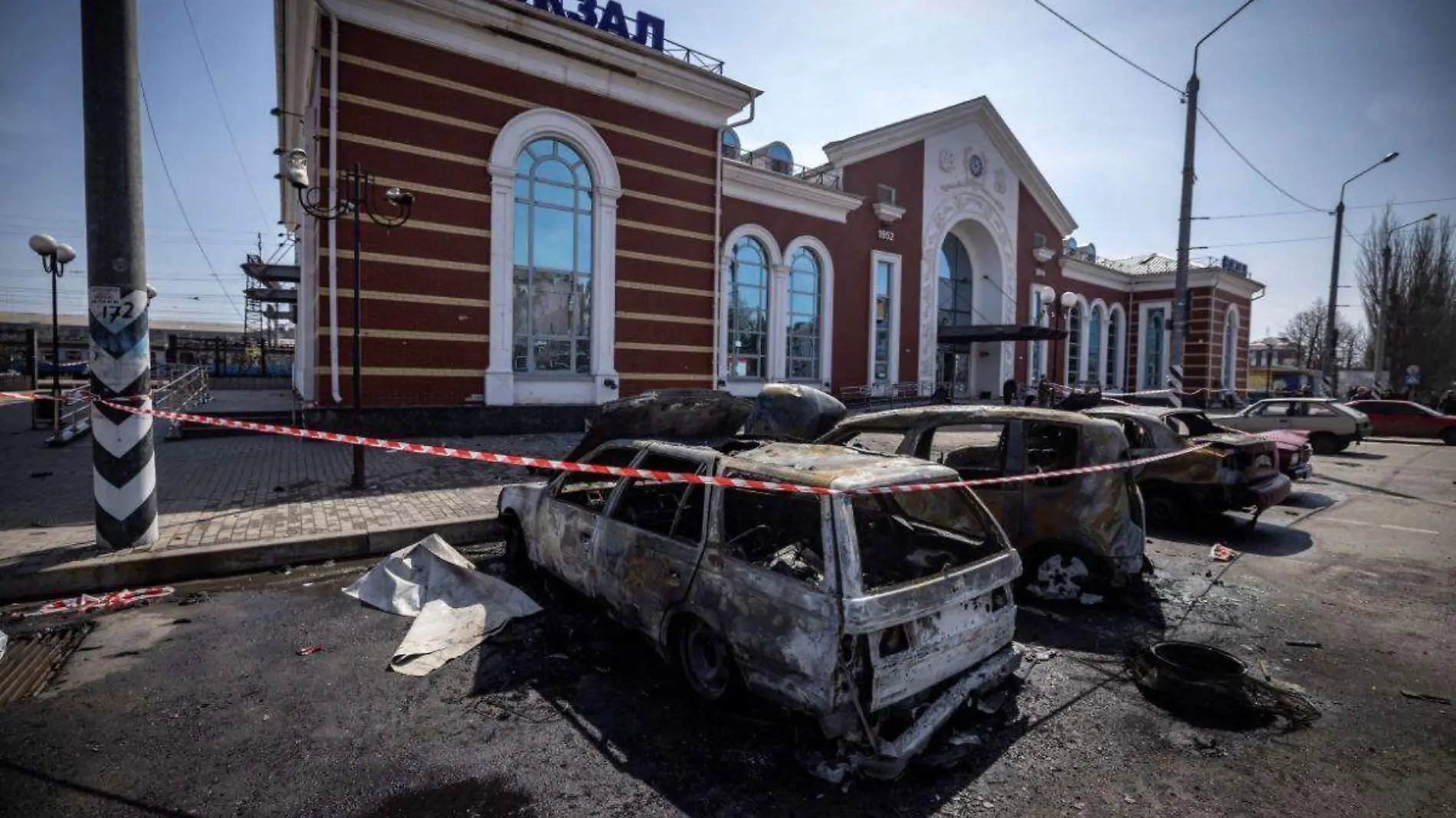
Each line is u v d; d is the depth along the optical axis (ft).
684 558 12.40
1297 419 55.16
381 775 10.00
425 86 40.68
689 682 12.51
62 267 47.62
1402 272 120.16
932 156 85.61
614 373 48.85
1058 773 10.44
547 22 43.09
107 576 17.53
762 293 70.13
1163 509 26.96
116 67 18.30
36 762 10.09
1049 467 18.52
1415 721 12.19
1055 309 86.89
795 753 10.58
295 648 14.28
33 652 13.84
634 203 49.49
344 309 39.14
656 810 9.35
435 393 41.70
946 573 11.12
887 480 11.37
